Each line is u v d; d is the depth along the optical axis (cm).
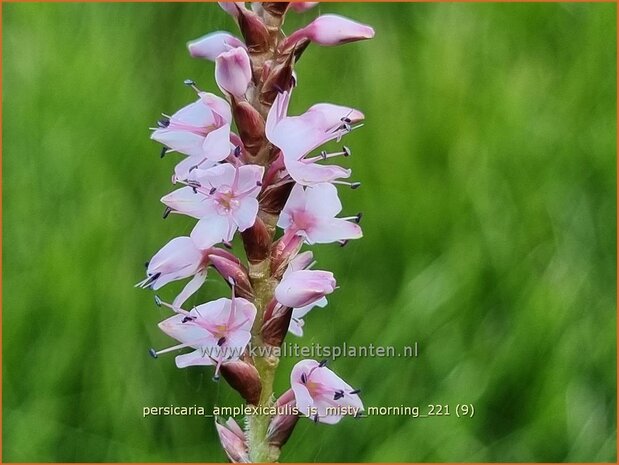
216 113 9
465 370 14
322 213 9
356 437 14
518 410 14
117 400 14
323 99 17
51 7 17
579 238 15
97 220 15
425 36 18
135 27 17
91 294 14
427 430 14
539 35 18
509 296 15
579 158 16
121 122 16
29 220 15
